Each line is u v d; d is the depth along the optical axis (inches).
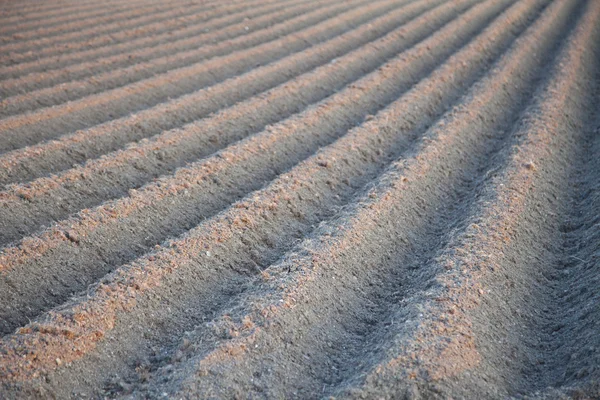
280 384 106.7
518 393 107.2
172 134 180.1
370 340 116.6
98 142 178.2
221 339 111.6
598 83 236.7
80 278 129.4
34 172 162.2
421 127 198.5
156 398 102.6
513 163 168.7
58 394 104.3
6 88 213.0
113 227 140.4
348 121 200.2
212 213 152.7
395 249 141.3
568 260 139.9
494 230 140.3
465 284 123.2
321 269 128.3
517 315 122.4
